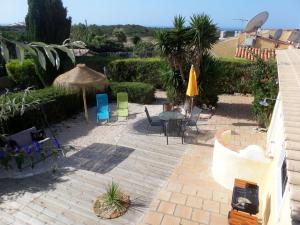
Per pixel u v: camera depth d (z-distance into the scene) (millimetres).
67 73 11195
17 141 8719
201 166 8203
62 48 2121
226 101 15453
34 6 16578
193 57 12594
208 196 6727
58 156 8891
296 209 2055
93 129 11492
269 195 5523
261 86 10812
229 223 5309
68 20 18344
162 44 12141
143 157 8844
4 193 6918
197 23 11680
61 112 12523
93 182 7395
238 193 5762
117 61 18000
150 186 7207
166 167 8203
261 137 8594
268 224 4926
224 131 8469
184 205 6387
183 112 12773
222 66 14320
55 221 5906
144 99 15125
